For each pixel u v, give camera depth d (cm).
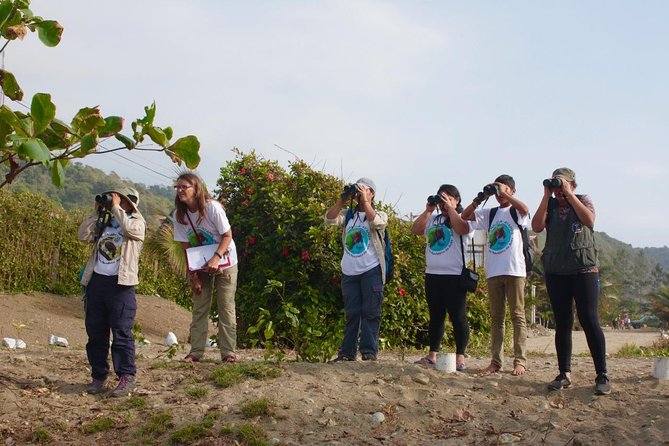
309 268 1040
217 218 674
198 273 690
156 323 1541
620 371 700
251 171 1107
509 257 670
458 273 695
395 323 1088
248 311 1060
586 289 600
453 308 699
